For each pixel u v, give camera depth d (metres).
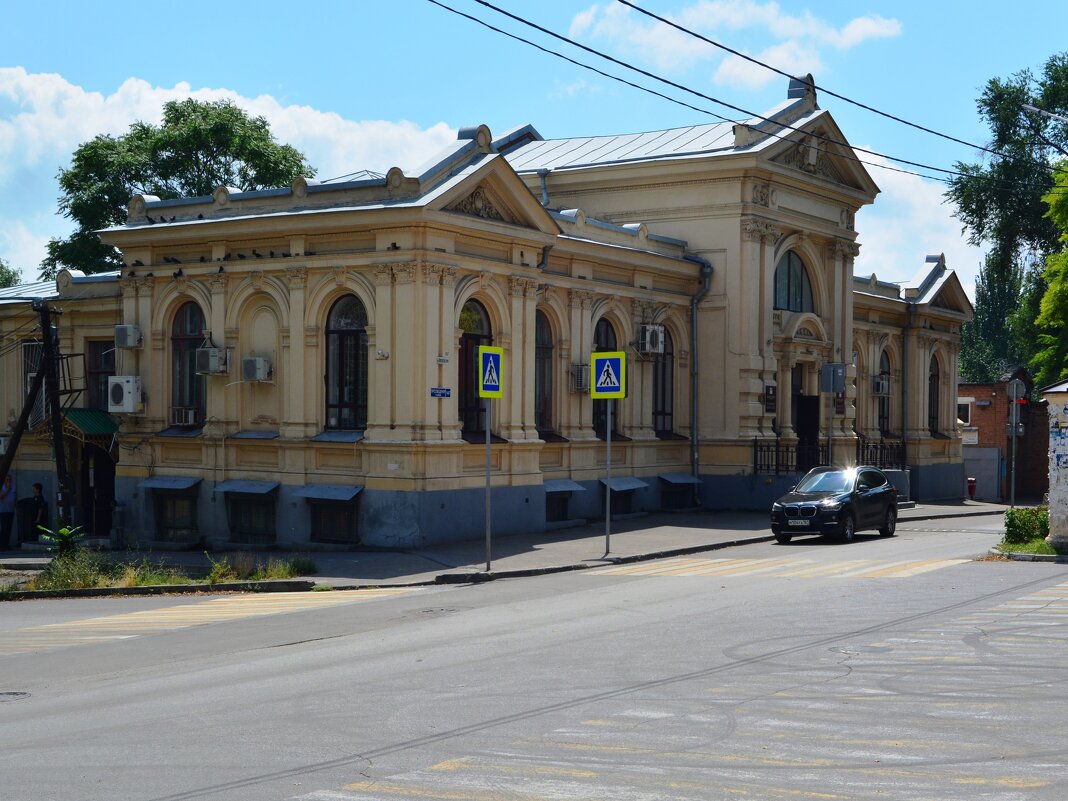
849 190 41.12
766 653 13.60
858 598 18.12
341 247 27.86
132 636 16.89
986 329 98.50
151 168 52.47
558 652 14.00
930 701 11.00
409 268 26.70
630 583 21.34
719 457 36.97
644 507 35.56
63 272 34.66
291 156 55.50
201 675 13.60
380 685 12.30
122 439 31.62
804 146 39.09
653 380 36.25
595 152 40.91
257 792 8.41
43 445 34.78
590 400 33.47
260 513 29.25
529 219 29.73
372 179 27.77
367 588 22.02
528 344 29.88
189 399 30.98
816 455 39.84
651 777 8.61
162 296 31.09
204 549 29.73
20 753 9.84
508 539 28.34
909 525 35.50
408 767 9.00
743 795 8.14
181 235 30.20
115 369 33.41
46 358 28.83
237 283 29.50
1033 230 59.72
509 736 9.91
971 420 56.91
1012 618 15.78
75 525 33.69
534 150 42.91
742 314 36.66
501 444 28.78
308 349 28.31
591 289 33.28
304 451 28.31
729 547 28.42
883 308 48.25
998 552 23.83
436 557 25.17
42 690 13.19
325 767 9.05
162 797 8.34
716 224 37.12
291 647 15.49
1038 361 53.88
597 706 11.00
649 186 38.19
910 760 8.98
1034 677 12.02
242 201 29.73
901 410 49.97
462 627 16.55
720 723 10.25
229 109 53.84
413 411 26.67
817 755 9.16
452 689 11.95
